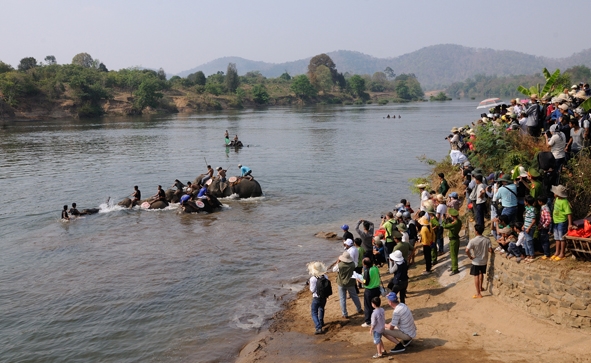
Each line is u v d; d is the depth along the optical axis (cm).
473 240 1259
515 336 1091
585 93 2092
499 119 2203
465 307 1259
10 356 1159
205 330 1285
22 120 10819
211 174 2942
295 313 1376
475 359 1034
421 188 1969
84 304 1428
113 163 4216
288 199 2806
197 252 1888
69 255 1861
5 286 1562
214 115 12788
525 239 1162
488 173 1911
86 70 15062
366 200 2747
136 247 1955
